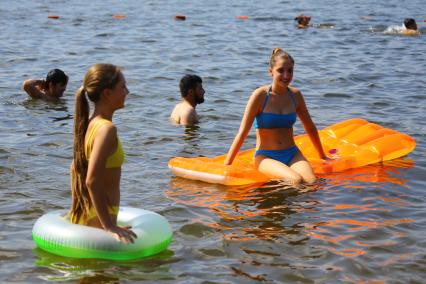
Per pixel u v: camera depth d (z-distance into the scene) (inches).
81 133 231.6
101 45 797.2
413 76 618.5
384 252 243.3
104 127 226.8
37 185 315.0
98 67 230.7
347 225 269.3
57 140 395.5
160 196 305.1
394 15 1179.3
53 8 1250.0
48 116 458.9
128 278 221.0
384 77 614.5
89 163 226.7
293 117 341.4
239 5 1354.6
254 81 598.5
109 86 229.8
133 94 533.0
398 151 364.2
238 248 247.0
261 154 342.0
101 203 229.1
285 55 338.3
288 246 249.0
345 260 236.1
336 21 1083.9
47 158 359.3
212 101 512.7
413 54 756.0
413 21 941.8
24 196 299.4
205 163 334.3
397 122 448.8
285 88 341.4
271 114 337.4
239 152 369.4
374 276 224.1
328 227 267.3
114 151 232.4
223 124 444.5
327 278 222.4
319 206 291.4
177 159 341.7
